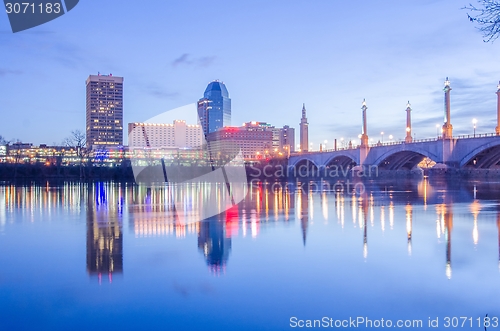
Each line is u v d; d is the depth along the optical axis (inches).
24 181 4074.8
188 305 467.2
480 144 3705.7
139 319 431.5
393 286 525.7
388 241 796.6
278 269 600.7
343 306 464.4
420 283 536.1
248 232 909.8
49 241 812.6
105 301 479.2
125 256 681.6
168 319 432.1
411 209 1342.3
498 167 4365.2
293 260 652.1
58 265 626.2
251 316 439.2
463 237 830.5
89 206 1534.2
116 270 598.5
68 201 1764.3
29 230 952.3
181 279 555.8
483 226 967.6
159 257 674.2
